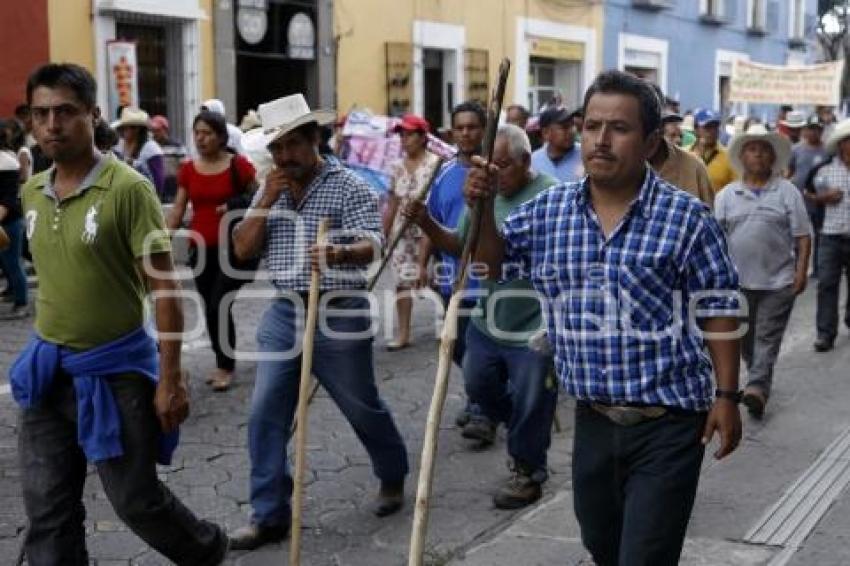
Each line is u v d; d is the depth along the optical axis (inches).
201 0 522.3
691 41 964.6
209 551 139.9
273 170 167.9
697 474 114.6
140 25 507.2
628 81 109.9
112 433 128.4
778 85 707.4
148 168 384.8
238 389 261.4
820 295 319.0
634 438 114.7
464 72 697.6
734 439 114.0
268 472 166.2
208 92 531.5
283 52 576.4
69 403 130.6
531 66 788.0
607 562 125.1
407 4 652.7
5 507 181.0
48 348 129.2
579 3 802.8
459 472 204.1
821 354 314.7
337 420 235.9
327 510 183.9
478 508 185.5
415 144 297.3
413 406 250.2
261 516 166.6
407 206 155.4
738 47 1048.8
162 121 467.5
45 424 131.7
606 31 841.5
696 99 983.0
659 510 113.1
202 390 260.4
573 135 248.1
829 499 185.8
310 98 602.9
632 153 109.3
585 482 119.7
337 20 606.9
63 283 128.0
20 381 129.3
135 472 131.0
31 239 130.4
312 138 166.7
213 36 532.1
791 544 166.1
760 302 245.8
